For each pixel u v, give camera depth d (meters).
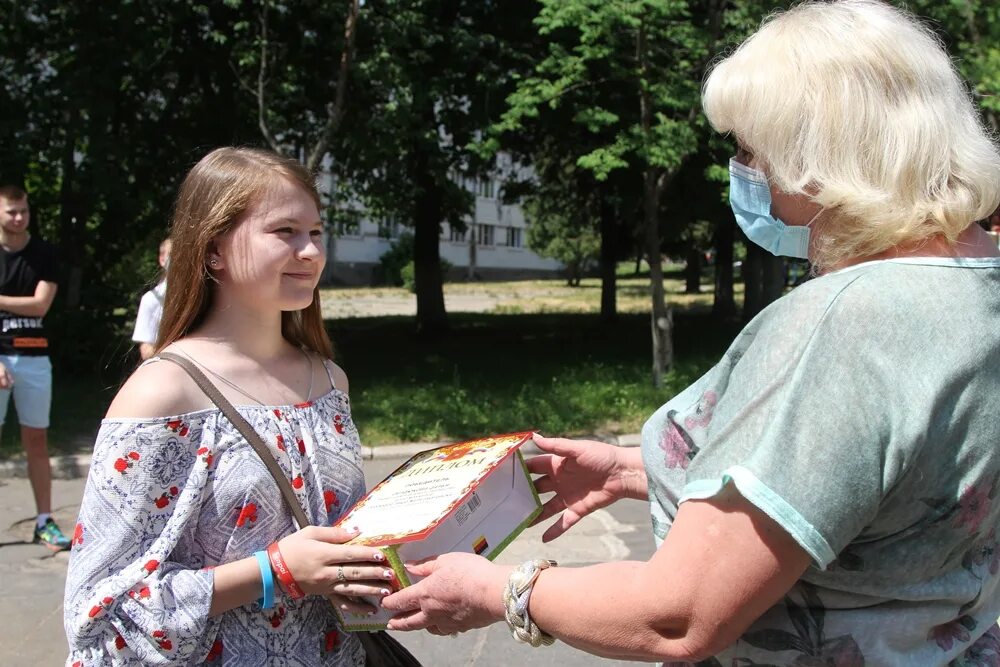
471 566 1.52
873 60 1.29
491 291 38.91
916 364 1.21
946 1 8.75
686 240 25.41
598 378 10.56
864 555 1.26
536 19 8.82
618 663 3.82
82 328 11.36
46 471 5.43
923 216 1.26
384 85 10.02
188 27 11.25
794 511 1.17
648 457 1.57
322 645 1.81
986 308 1.26
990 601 1.39
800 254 1.46
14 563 5.11
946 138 1.27
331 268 43.59
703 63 9.14
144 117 12.16
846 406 1.19
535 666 3.80
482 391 10.02
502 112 11.93
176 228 1.87
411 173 13.48
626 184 13.73
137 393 1.70
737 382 1.32
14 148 10.22
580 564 5.06
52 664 3.84
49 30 10.53
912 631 1.29
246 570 1.64
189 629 1.60
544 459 2.09
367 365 12.75
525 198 21.66
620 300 31.48
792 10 1.45
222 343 1.86
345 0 9.57
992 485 1.26
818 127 1.30
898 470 1.19
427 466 1.91
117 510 1.65
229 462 1.73
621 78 9.23
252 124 11.89
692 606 1.25
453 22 12.56
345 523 1.75
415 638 4.07
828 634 1.30
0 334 5.21
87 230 11.72
